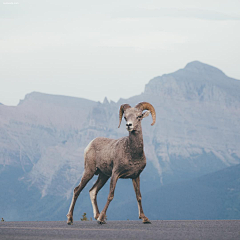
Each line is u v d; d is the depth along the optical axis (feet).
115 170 190.70
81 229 165.07
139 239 134.31
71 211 199.93
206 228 163.12
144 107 191.62
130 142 188.44
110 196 189.57
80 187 205.05
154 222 199.82
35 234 148.46
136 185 194.90
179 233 147.13
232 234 143.64
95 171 206.49
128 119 185.88
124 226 175.94
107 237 139.74
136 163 189.47
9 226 183.83
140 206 194.18
